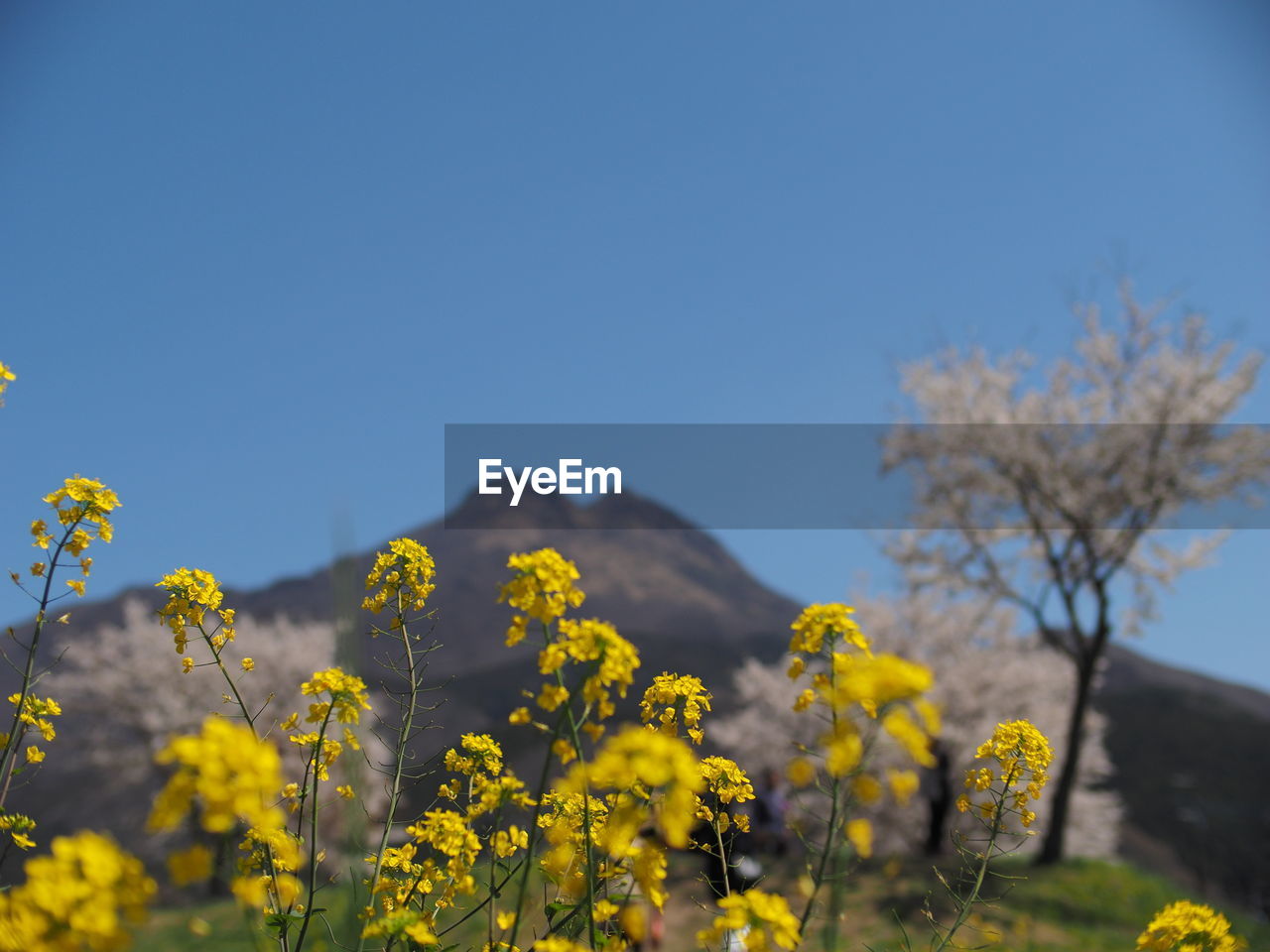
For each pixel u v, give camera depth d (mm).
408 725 2781
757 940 1873
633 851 2035
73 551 3010
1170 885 13812
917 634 23047
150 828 1410
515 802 2340
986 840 2686
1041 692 22547
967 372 18391
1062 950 9820
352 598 2934
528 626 2018
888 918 6648
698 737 2627
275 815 1451
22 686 2918
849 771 1844
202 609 2984
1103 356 17594
